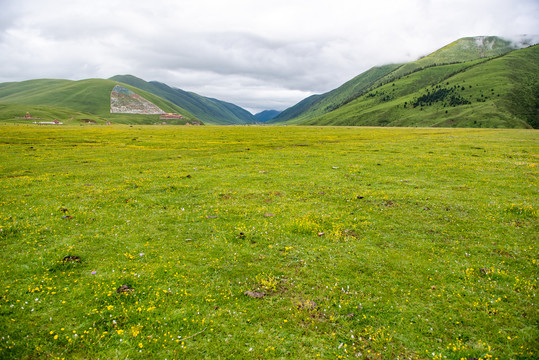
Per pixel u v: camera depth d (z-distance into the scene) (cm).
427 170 3750
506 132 11650
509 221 2025
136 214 2127
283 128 15825
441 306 1170
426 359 925
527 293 1234
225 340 979
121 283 1262
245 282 1317
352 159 4631
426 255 1581
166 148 6203
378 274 1395
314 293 1246
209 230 1869
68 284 1246
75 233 1752
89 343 941
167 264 1440
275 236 1788
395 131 12750
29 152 5181
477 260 1519
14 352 895
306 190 2822
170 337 985
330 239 1764
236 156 5019
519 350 947
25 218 1939
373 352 953
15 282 1238
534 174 3459
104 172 3572
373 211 2247
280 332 1025
